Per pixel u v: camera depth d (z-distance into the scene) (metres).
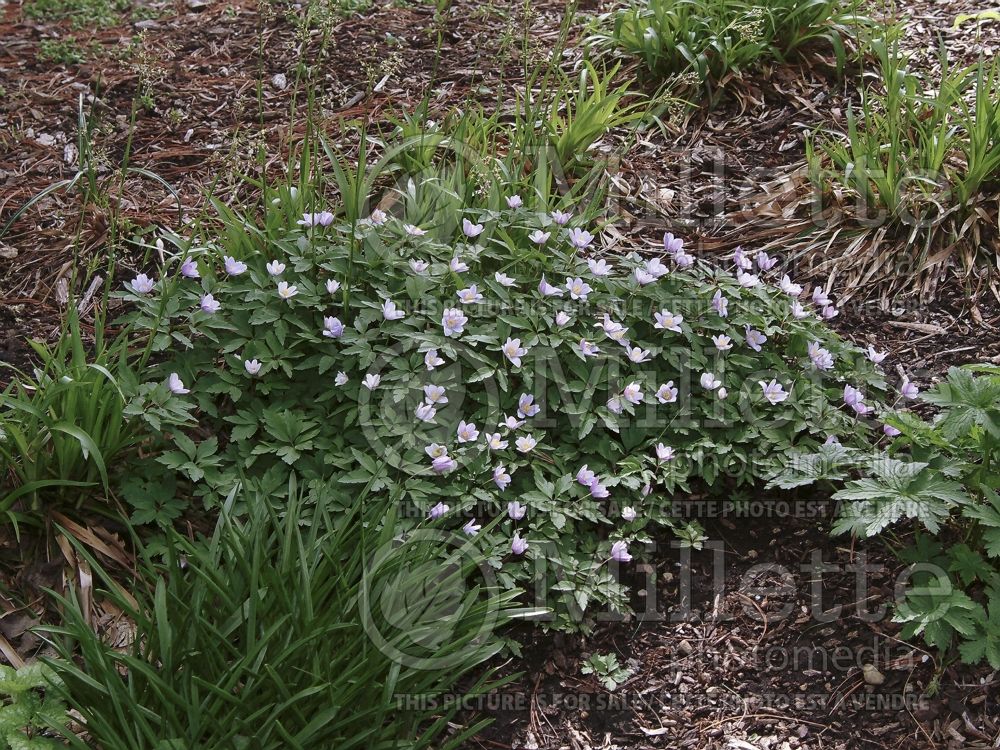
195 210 2.58
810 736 2.06
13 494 2.12
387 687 1.99
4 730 1.93
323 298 2.28
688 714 2.09
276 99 2.82
